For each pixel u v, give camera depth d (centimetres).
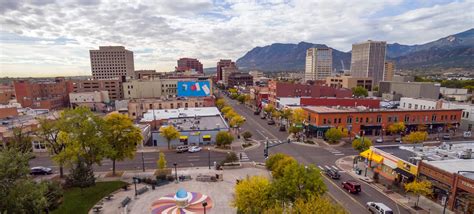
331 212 2338
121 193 3803
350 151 5953
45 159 5512
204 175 4331
